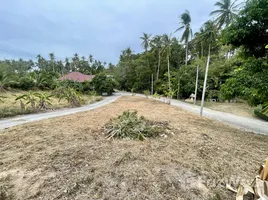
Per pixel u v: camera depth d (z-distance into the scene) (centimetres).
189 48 2952
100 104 1418
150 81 3456
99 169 276
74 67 5381
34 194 208
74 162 300
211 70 1909
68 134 481
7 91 1706
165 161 314
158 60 3262
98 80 2692
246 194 212
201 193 222
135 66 3788
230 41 529
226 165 308
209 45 1004
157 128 515
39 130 521
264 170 193
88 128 552
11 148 365
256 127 696
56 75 2998
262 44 509
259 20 460
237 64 1473
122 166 289
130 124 499
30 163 292
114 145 396
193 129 583
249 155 361
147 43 3512
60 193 212
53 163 294
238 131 598
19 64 4497
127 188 227
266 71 480
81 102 1352
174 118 793
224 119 875
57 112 927
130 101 1738
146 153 350
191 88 2052
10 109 813
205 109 1288
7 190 215
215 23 1105
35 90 1984
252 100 584
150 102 1658
